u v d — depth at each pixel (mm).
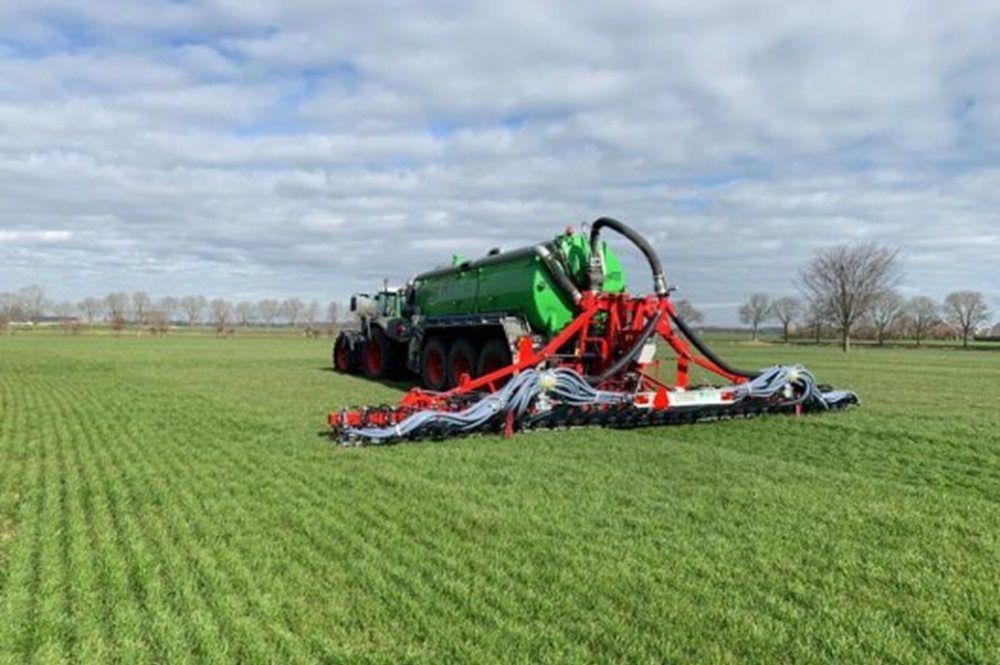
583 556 4531
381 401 12391
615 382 10719
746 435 9062
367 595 3934
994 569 4348
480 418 8555
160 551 4602
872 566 4387
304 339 59312
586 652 3307
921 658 3271
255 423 9734
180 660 3232
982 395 14250
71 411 10984
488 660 3232
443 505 5656
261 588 4023
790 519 5332
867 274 47438
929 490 6258
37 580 4113
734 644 3391
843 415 10859
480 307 12836
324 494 5996
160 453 7699
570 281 11297
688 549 4664
